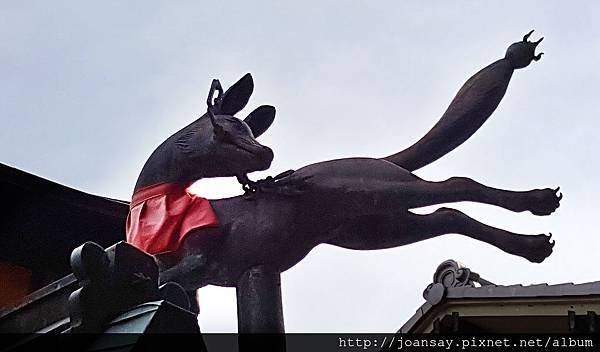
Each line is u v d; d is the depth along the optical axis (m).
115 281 4.53
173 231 7.37
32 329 5.07
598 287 6.04
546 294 6.19
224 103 7.67
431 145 7.76
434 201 7.50
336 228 7.55
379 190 7.48
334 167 7.65
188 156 7.50
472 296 6.42
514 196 7.49
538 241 7.55
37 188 9.57
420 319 6.58
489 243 7.59
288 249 7.38
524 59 7.74
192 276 7.27
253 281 7.25
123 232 10.18
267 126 8.16
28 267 10.02
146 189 7.69
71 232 10.15
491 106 7.66
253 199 7.56
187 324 4.48
